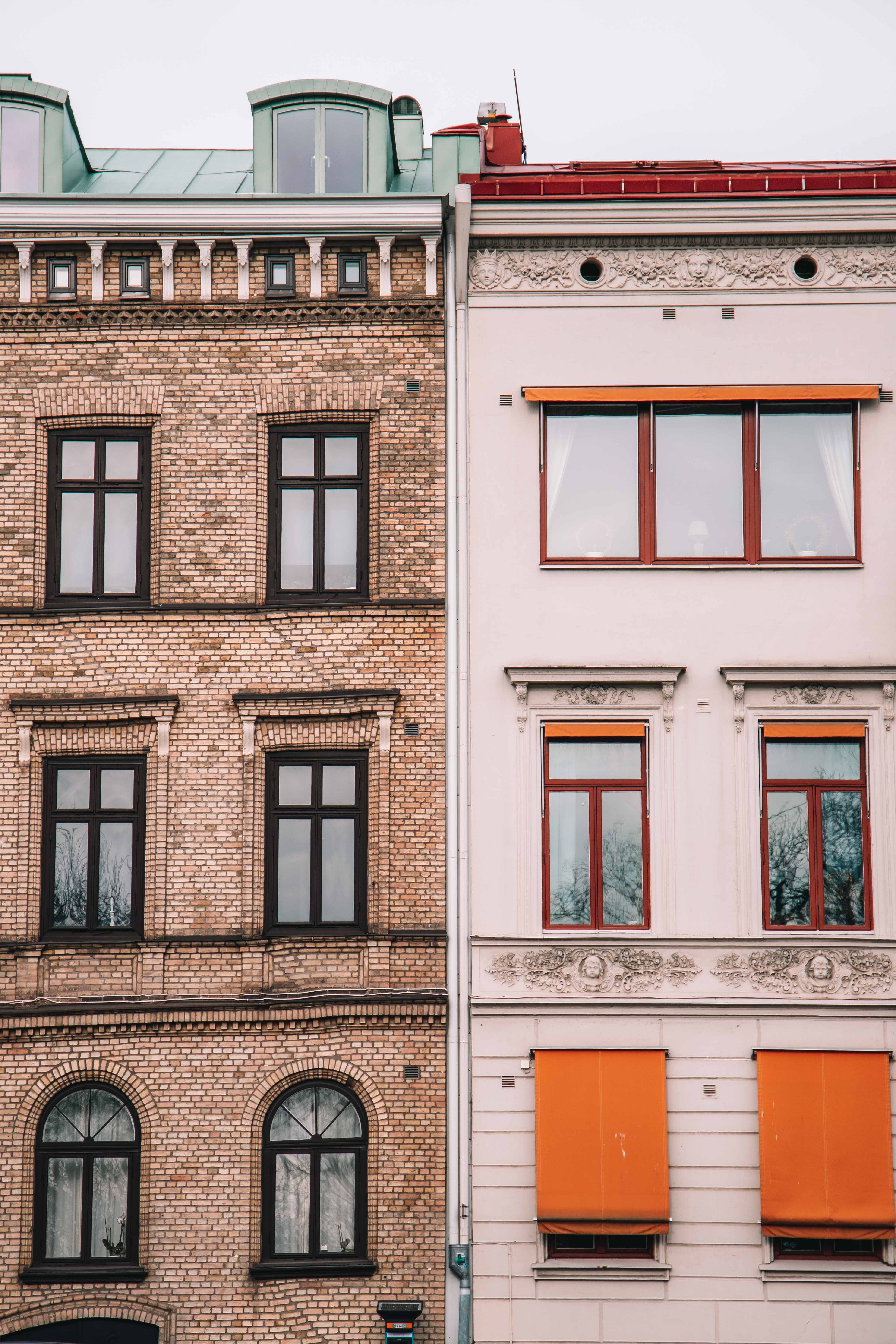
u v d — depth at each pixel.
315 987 17.70
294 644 18.22
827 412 18.61
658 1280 17.03
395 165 21.30
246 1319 17.11
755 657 18.05
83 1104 17.67
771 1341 16.91
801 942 17.56
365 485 18.66
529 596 18.20
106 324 18.75
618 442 18.61
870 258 18.61
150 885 17.89
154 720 18.11
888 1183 17.03
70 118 20.86
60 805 18.23
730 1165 17.22
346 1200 17.50
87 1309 17.16
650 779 17.95
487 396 18.53
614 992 17.55
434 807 17.91
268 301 18.72
